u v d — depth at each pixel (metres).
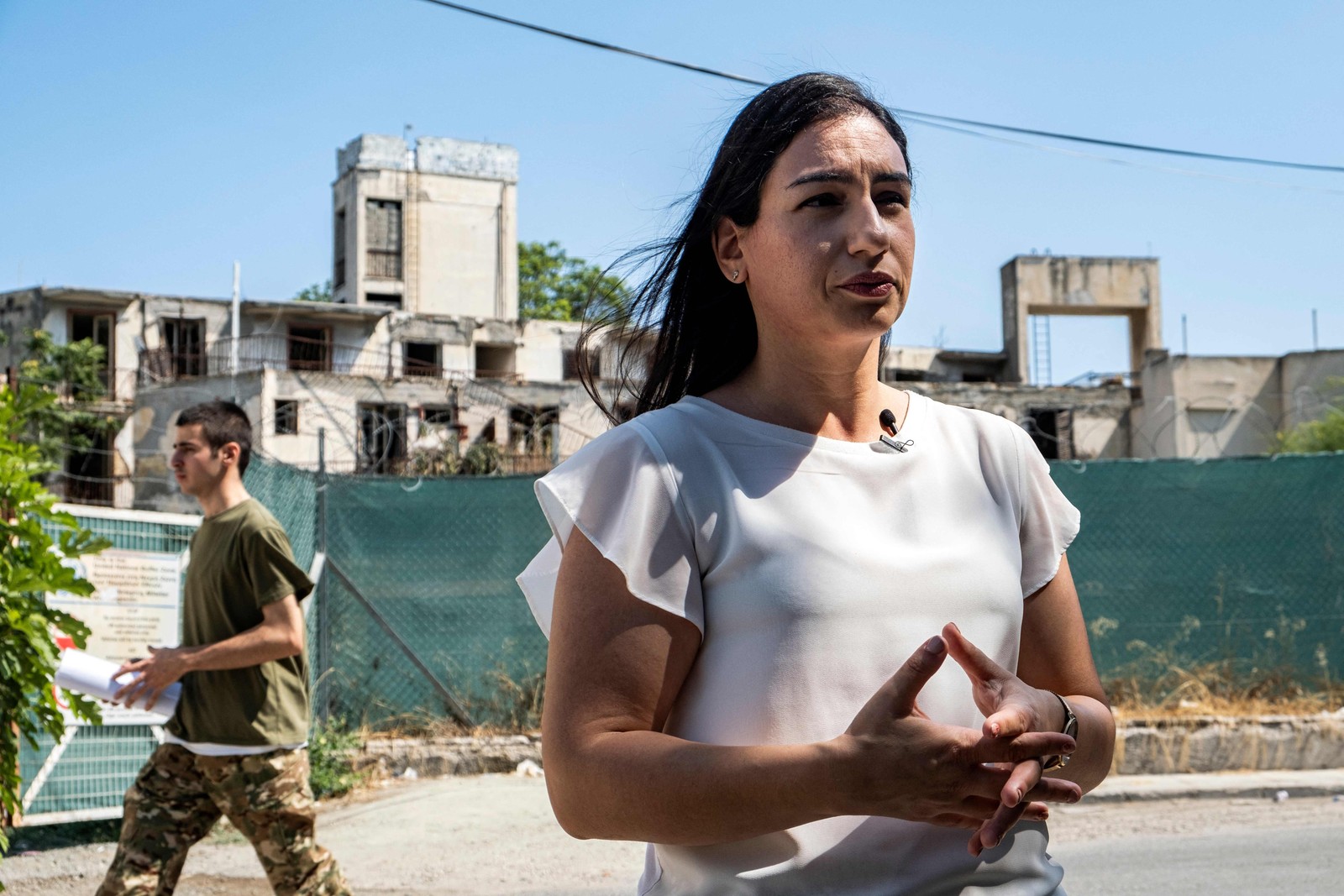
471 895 5.59
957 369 55.84
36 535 3.39
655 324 1.64
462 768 8.26
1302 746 8.31
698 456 1.37
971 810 1.20
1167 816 7.24
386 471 23.50
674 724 1.35
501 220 57.62
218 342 42.19
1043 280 54.47
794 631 1.30
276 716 4.07
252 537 4.10
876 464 1.39
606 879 5.83
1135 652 8.91
